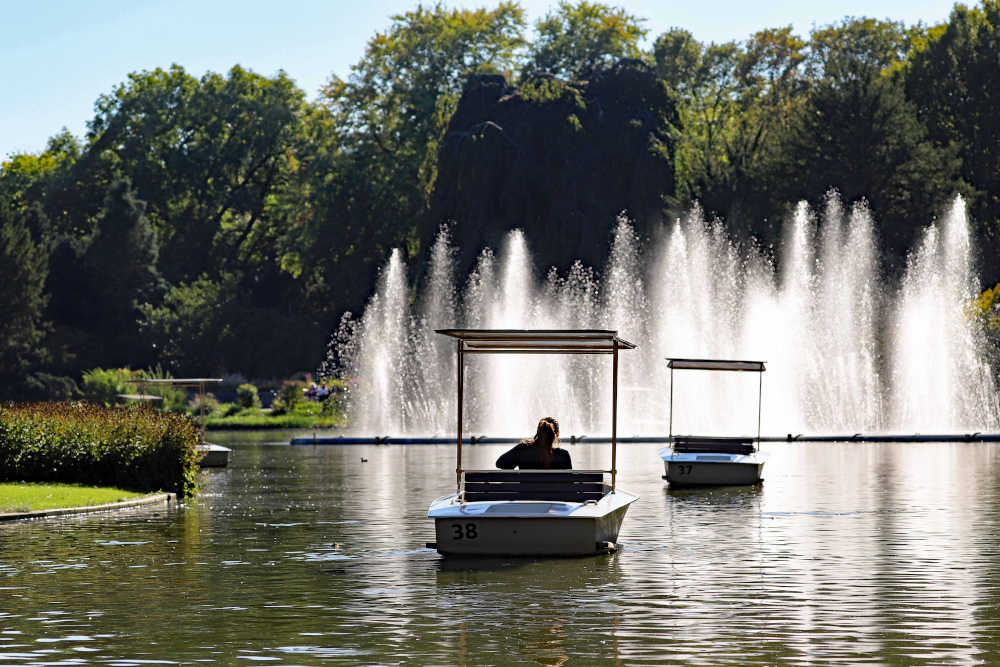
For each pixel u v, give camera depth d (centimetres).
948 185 7919
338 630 1247
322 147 11562
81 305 10450
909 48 10712
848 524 2177
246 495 2822
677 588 1494
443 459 4125
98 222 10750
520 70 11131
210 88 12169
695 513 2359
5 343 9356
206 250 11919
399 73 10856
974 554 1797
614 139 7769
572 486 1792
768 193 8062
